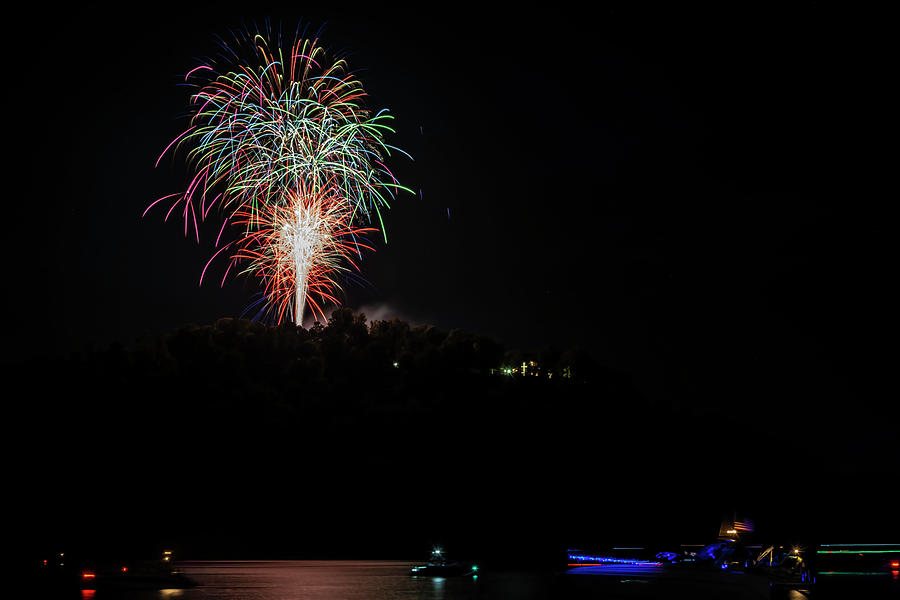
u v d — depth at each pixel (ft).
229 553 261.85
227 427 264.11
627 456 299.79
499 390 301.63
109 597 130.93
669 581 66.13
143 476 261.24
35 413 260.83
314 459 272.51
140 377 268.21
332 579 167.84
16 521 250.98
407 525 274.57
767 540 168.76
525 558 161.07
